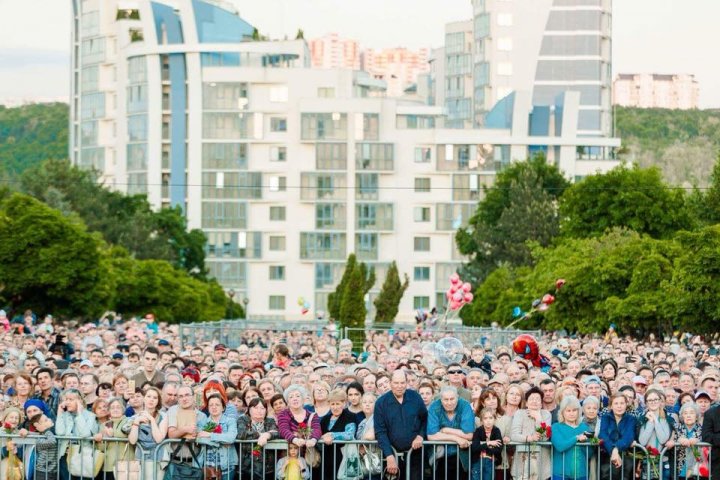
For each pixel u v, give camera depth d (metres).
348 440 31.36
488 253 174.50
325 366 41.38
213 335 89.31
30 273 109.50
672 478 32.00
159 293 140.12
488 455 31.28
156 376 38.09
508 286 147.88
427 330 86.81
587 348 59.81
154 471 31.25
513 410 32.03
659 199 130.12
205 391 32.78
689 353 57.03
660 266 96.19
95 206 183.12
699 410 33.69
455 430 31.28
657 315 93.94
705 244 82.38
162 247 183.25
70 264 110.69
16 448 31.75
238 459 31.48
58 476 31.72
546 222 172.00
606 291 101.06
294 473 31.22
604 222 130.38
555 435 31.56
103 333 67.12
